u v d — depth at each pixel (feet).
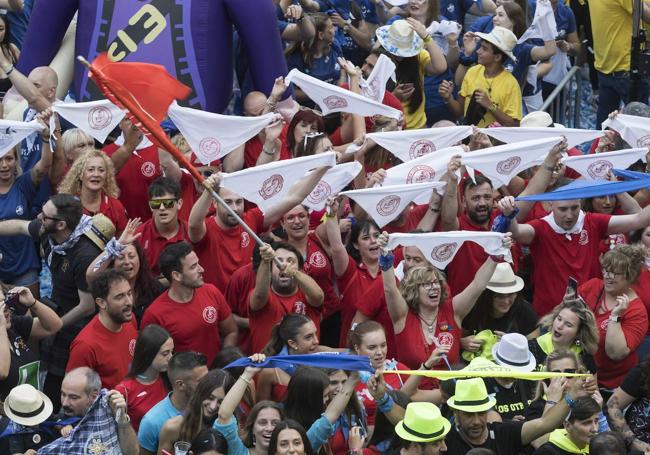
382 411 107.14
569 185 132.36
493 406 113.60
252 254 133.18
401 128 153.89
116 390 110.01
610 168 144.46
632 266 127.13
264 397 116.88
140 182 140.67
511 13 174.29
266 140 140.67
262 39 158.61
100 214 126.52
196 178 122.83
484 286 125.39
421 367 119.03
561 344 122.31
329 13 177.17
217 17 157.38
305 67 171.22
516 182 148.77
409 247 128.98
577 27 188.65
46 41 160.45
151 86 121.90
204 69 156.46
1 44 158.10
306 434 101.35
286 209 130.21
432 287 122.93
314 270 131.85
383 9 184.85
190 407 105.70
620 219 137.59
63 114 134.51
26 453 103.35
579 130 145.38
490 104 163.12
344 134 154.30
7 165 134.51
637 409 118.01
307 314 126.41
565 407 105.40
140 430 108.68
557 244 136.87
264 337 124.26
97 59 121.39
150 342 112.68
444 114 174.09
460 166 135.85
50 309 119.14
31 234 130.41
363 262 133.18
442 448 103.55
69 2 160.04
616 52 179.73
